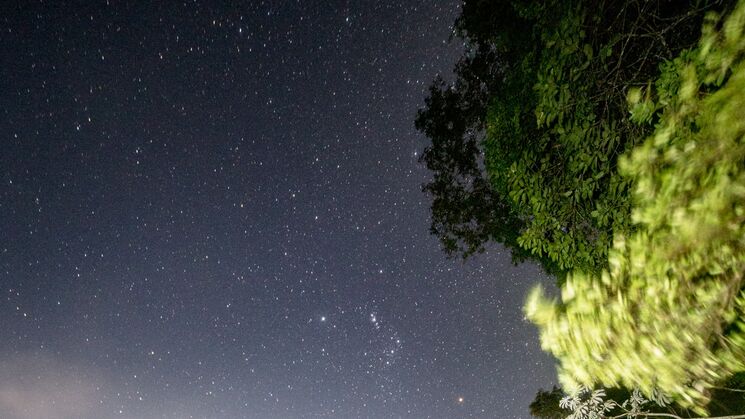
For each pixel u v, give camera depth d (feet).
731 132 5.17
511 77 17.90
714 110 5.43
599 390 10.61
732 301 5.64
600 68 11.88
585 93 11.90
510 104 17.71
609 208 12.26
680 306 5.83
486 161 19.60
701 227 5.49
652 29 10.61
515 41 18.06
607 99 11.85
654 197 6.21
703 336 5.77
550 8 12.14
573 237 14.30
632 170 6.49
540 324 7.27
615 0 11.64
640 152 6.40
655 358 6.01
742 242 5.38
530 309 7.30
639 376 6.27
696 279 5.81
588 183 12.87
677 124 6.34
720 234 5.44
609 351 6.45
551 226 14.60
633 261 6.25
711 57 5.97
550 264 23.24
